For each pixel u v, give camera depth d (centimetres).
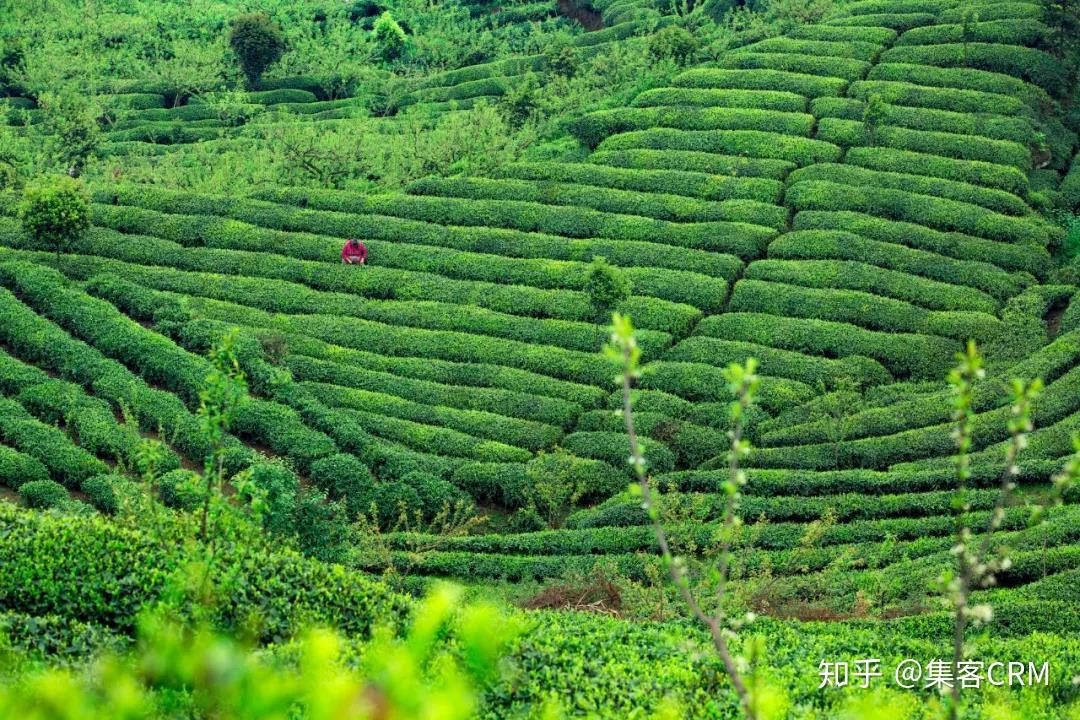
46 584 2395
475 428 4694
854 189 5991
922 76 6888
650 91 7150
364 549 3841
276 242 5997
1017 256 5491
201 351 5150
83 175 6900
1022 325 5041
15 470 4156
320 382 4994
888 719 1202
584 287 5188
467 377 5003
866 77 7050
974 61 6950
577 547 4022
